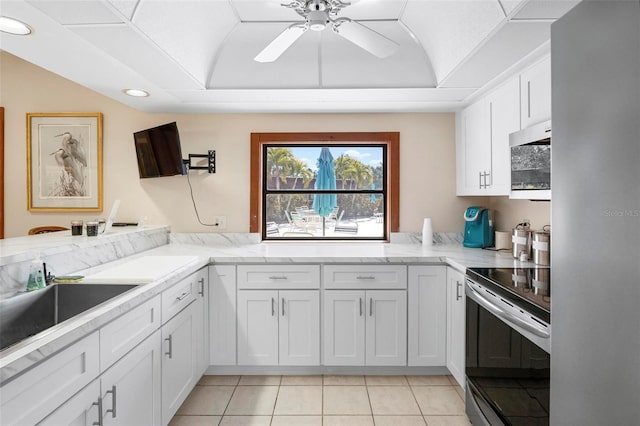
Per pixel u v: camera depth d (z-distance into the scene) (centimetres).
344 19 162
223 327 266
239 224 336
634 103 79
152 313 179
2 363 95
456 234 334
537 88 206
